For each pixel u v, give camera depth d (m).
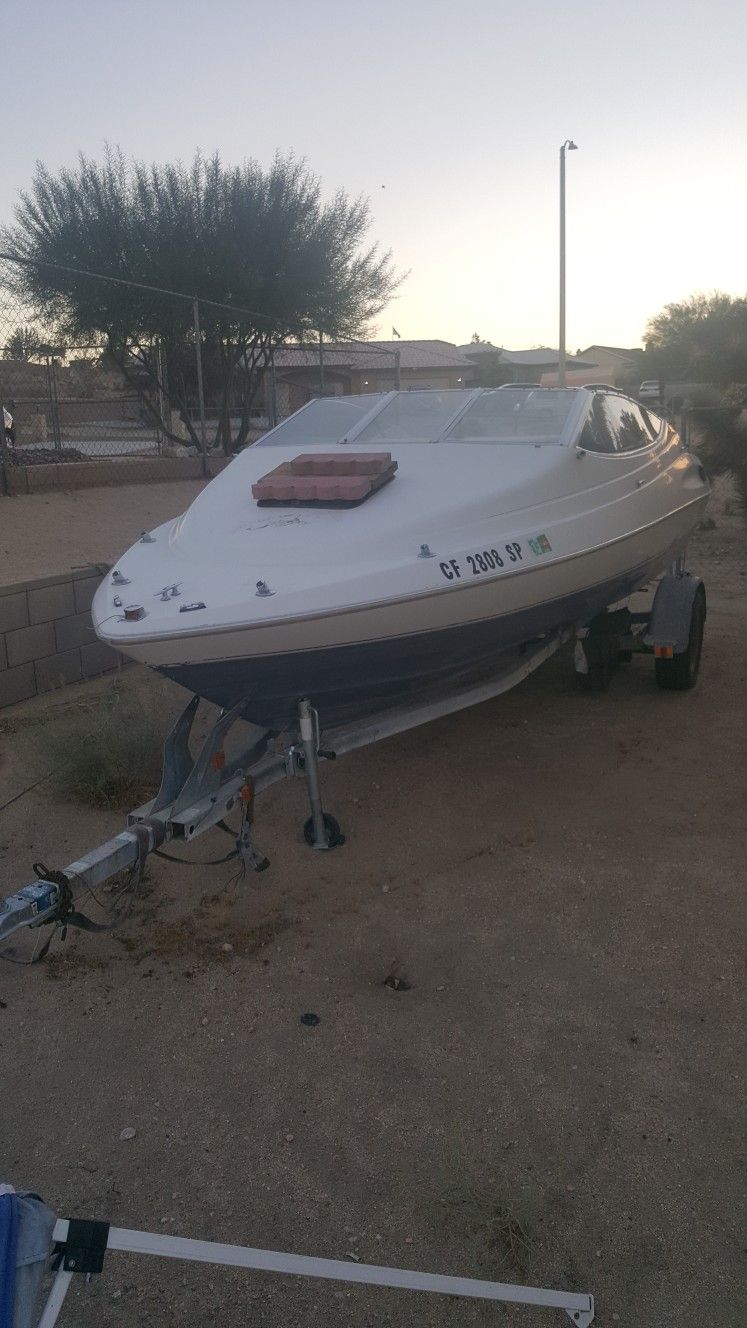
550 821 4.86
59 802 5.02
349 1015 3.43
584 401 5.80
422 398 5.95
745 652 7.75
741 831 4.67
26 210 15.05
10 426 13.38
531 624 5.08
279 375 19.70
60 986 3.60
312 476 4.92
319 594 3.91
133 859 3.60
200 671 3.92
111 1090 3.09
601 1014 3.40
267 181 15.88
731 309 30.03
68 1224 1.68
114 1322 2.33
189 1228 2.58
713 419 13.09
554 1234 2.55
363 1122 2.95
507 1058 3.20
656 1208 2.62
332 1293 2.41
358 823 4.90
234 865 4.48
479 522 4.62
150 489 11.61
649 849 4.54
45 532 9.20
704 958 3.70
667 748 5.74
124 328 15.16
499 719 6.32
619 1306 2.35
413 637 4.28
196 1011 3.46
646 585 7.30
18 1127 2.94
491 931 3.93
